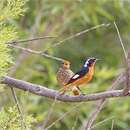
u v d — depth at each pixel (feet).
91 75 23.81
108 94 22.31
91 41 62.90
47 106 49.98
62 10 55.77
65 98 23.17
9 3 21.30
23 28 57.82
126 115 48.44
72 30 59.16
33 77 53.47
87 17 54.34
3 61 21.24
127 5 55.93
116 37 62.23
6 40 21.45
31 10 56.44
